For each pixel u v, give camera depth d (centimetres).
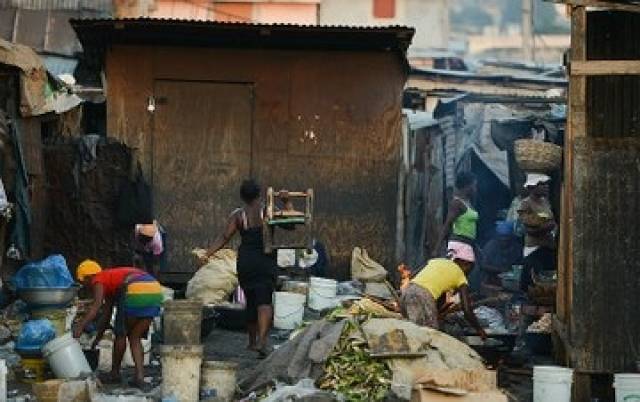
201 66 2073
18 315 1605
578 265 1279
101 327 1353
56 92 1888
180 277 2055
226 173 2072
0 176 1672
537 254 1823
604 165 1282
